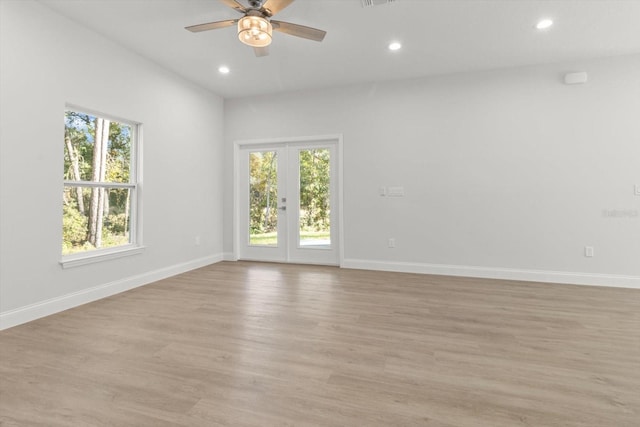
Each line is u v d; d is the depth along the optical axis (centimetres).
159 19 303
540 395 162
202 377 180
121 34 330
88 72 318
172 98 426
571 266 388
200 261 482
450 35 329
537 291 353
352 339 229
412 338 231
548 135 393
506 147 409
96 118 342
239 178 536
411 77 441
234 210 532
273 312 286
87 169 333
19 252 262
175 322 262
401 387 170
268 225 527
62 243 296
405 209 450
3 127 252
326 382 175
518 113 404
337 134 477
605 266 376
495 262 415
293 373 184
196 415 148
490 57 379
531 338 230
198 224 478
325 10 285
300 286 373
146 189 388
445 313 283
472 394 164
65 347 217
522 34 326
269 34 254
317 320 266
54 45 288
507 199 410
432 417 146
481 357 203
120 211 369
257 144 527
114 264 347
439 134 434
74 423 142
